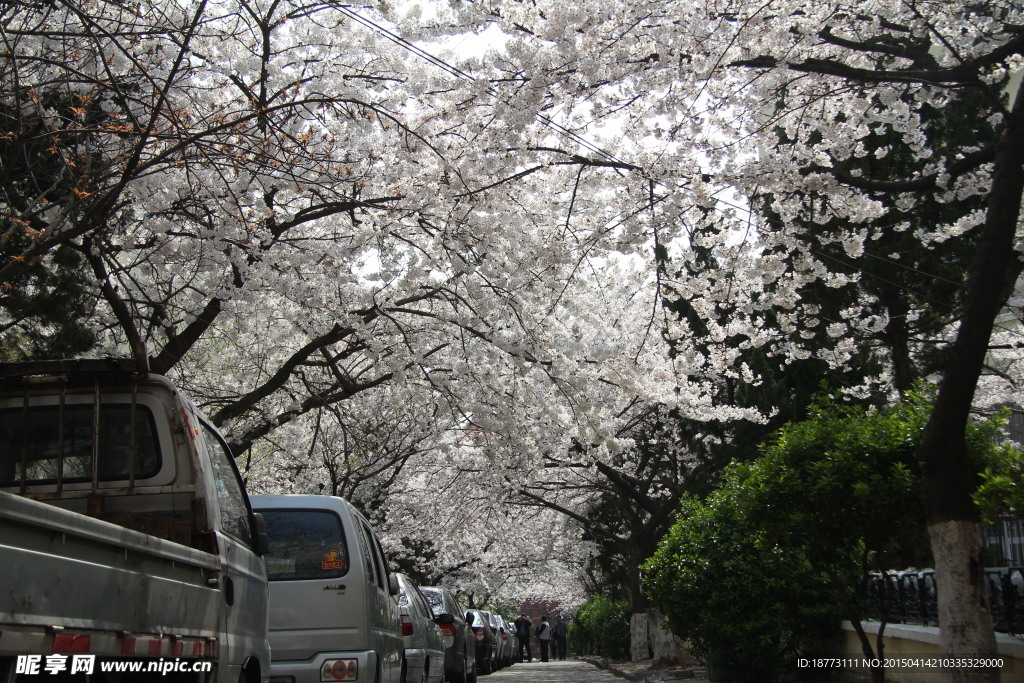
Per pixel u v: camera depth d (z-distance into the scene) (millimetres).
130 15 11195
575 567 37500
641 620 25078
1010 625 8320
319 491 20516
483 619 25234
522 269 11555
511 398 13289
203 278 13078
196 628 4809
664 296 12430
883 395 14703
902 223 12211
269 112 9883
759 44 9859
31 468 5535
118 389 5617
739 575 11328
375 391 18891
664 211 10586
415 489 24734
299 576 7938
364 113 10500
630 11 9742
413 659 11117
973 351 7250
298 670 7652
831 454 8375
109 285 10695
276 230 12320
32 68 9656
